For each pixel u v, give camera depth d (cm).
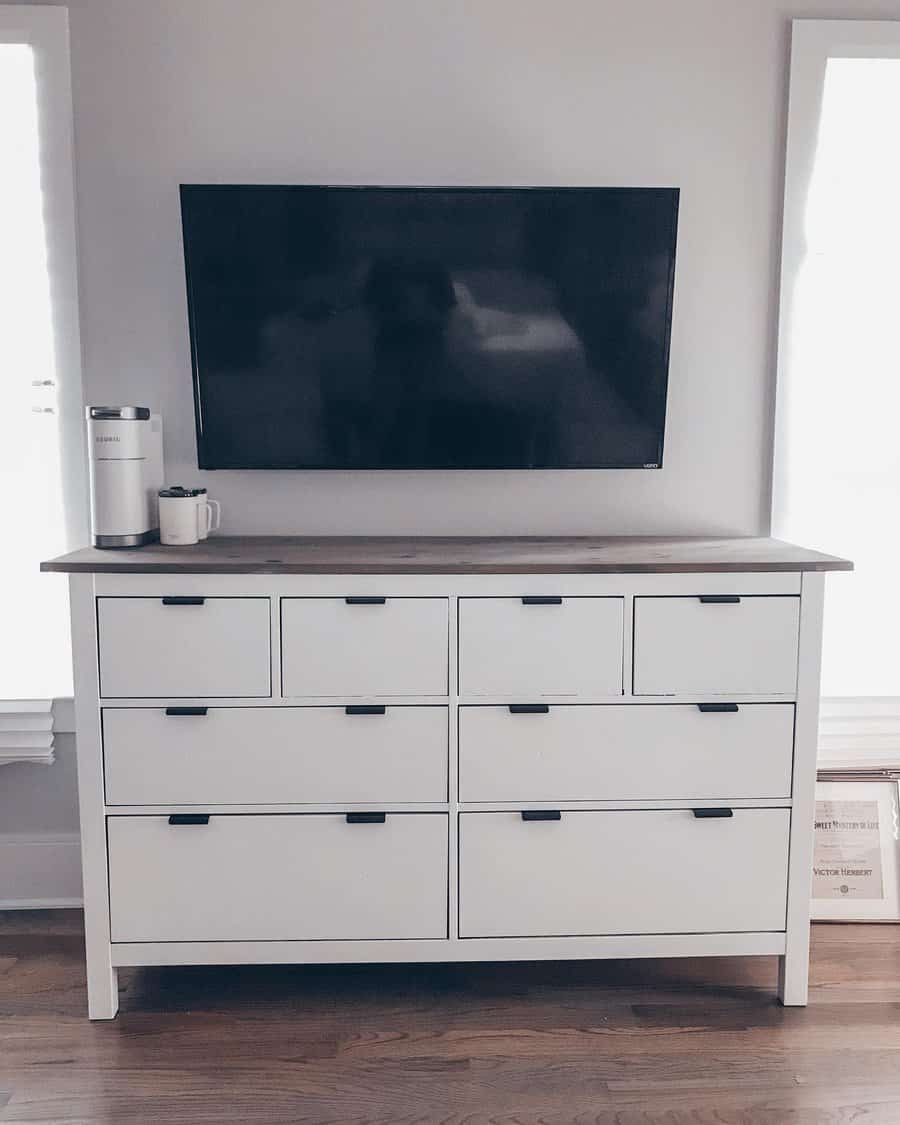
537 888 198
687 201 233
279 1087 176
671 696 195
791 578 193
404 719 193
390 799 195
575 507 242
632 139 231
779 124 232
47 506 236
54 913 242
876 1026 195
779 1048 188
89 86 226
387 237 219
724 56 230
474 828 196
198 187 215
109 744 193
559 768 195
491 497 240
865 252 235
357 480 238
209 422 226
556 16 227
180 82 226
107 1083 177
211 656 191
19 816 244
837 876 238
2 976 213
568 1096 173
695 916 200
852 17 229
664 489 242
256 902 196
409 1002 204
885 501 243
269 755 193
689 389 239
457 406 228
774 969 218
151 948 196
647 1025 195
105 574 189
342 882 196
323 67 227
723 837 198
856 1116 169
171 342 234
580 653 193
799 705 196
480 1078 178
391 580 190
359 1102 172
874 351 238
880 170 233
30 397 232
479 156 230
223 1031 193
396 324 223
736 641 194
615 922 199
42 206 227
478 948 198
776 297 237
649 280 223
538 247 221
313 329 223
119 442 206
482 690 193
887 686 247
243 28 226
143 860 195
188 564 188
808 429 240
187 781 193
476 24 227
